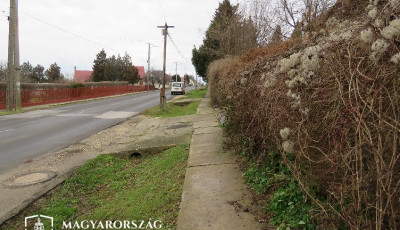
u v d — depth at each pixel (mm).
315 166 2791
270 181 3863
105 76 60750
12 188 5117
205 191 4055
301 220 2854
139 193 4633
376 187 1859
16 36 18484
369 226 1981
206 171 4902
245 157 5211
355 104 1950
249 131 4848
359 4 5062
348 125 2008
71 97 29859
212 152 6082
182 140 7980
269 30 15680
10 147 8188
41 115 15875
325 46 2586
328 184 2543
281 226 2879
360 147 1874
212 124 9922
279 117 3322
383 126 1767
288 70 3104
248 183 4188
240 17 18172
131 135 9750
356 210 2096
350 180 2109
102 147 8203
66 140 9156
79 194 5047
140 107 20500
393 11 1855
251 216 3266
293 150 3004
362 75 1834
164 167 5855
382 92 1792
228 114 6426
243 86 5469
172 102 22891
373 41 1861
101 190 5250
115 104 23484
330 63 2385
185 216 3387
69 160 6895
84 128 11477
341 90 2051
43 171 6051
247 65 6734
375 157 1784
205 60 31797
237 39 18125
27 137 9609
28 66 53594
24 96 22906
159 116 14820
